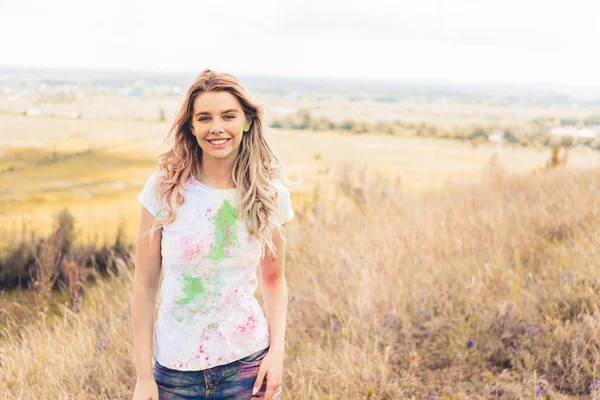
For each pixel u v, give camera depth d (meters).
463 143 41.78
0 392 2.99
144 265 1.92
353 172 7.70
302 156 21.33
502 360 3.23
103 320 3.78
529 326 3.38
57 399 2.96
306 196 6.84
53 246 4.13
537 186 7.23
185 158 1.92
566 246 4.66
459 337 3.35
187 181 1.92
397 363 3.30
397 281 4.05
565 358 3.11
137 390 1.86
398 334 3.51
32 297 3.88
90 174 28.39
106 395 3.03
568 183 6.84
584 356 3.07
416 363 3.16
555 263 4.23
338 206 6.71
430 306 3.67
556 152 8.97
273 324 2.07
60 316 3.95
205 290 1.87
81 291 4.23
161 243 1.93
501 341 3.34
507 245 4.80
